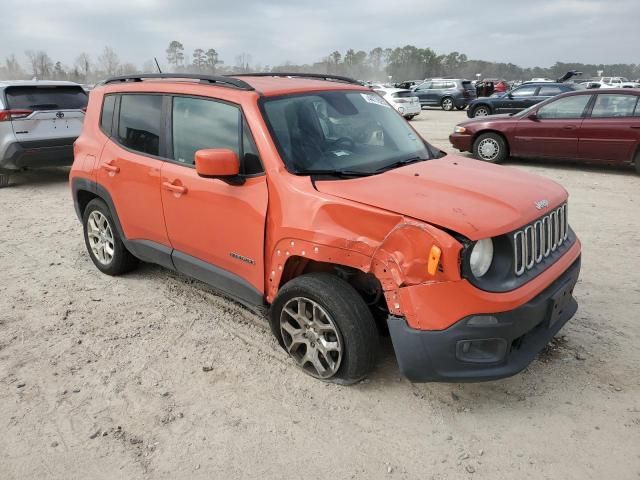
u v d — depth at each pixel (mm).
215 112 3781
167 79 4387
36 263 5605
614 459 2742
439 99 29156
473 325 2738
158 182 4113
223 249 3758
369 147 3801
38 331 4133
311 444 2895
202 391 3363
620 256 5566
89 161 4848
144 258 4656
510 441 2887
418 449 2846
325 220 3080
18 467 2754
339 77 4676
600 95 9992
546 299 3010
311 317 3359
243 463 2766
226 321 4270
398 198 2988
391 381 3412
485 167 3807
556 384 3363
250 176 3506
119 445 2902
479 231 2709
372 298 3381
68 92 9523
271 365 3631
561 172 10273
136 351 3838
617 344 3807
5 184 9414
